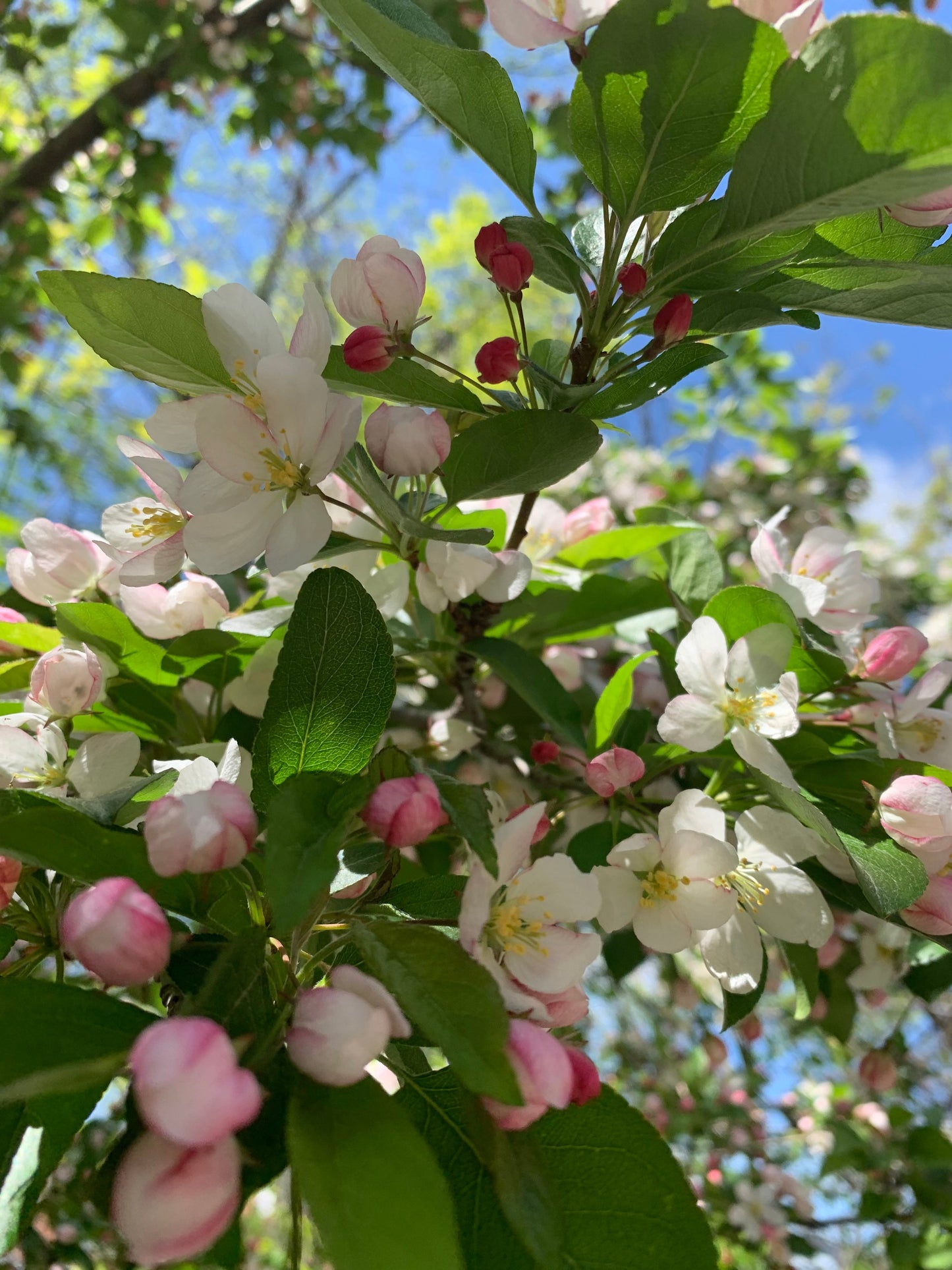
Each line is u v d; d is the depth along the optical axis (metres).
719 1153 0.70
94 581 0.30
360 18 0.21
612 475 0.88
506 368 0.25
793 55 0.22
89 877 0.18
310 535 0.22
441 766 0.39
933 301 0.25
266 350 0.23
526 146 0.24
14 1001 0.16
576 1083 0.17
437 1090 0.19
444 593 0.29
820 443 0.89
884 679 0.29
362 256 0.25
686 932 0.24
